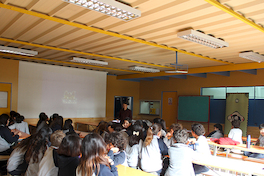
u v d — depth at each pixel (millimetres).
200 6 3002
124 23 3713
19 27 4180
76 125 8992
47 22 3834
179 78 9844
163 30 3986
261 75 7402
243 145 4633
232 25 3641
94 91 9539
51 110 8336
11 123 5398
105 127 4090
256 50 5262
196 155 3123
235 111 7812
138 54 6098
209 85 8781
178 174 2652
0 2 3117
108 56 6504
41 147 2684
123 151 2717
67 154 2121
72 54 6371
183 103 9391
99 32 4062
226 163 2994
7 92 7359
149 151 3168
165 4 2986
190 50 5492
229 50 5332
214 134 5738
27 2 3111
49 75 8320
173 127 4074
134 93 11508
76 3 2711
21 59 7539
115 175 2133
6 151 3812
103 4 2742
